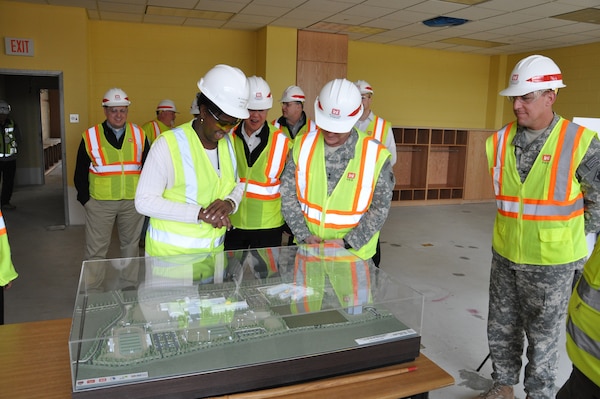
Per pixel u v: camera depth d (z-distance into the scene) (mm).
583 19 6258
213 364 1113
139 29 7023
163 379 1061
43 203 7648
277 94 7367
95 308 1258
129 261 1540
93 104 6988
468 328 3270
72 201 6238
